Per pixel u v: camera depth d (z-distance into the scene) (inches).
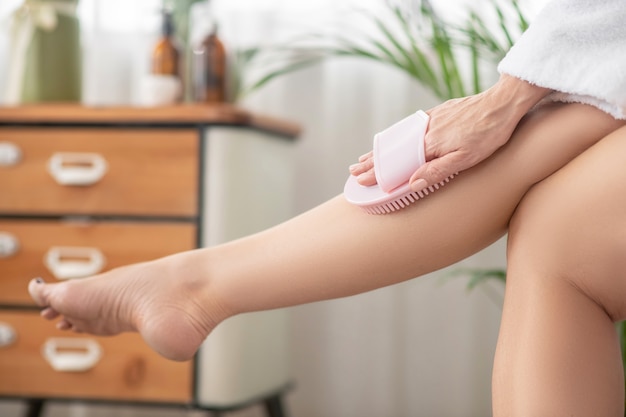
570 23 30.9
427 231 32.5
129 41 81.9
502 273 56.0
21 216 64.2
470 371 78.0
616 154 30.1
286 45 79.9
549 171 31.6
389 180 32.6
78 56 72.0
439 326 78.7
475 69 55.5
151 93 69.4
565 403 29.4
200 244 61.7
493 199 32.0
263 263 35.5
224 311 37.4
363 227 33.3
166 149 62.2
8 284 64.1
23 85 70.5
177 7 76.1
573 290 30.6
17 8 71.4
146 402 62.4
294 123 71.9
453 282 78.4
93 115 63.1
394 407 79.0
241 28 80.2
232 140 61.9
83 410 81.5
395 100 79.0
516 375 30.2
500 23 53.7
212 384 61.7
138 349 62.6
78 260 63.3
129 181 62.7
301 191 80.6
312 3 79.7
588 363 30.0
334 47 79.2
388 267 33.2
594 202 29.9
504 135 31.7
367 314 79.7
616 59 30.4
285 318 73.4
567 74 31.0
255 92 80.6
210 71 69.2
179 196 62.0
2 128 64.5
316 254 34.1
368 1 78.4
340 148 79.8
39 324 63.7
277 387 71.2
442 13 75.1
